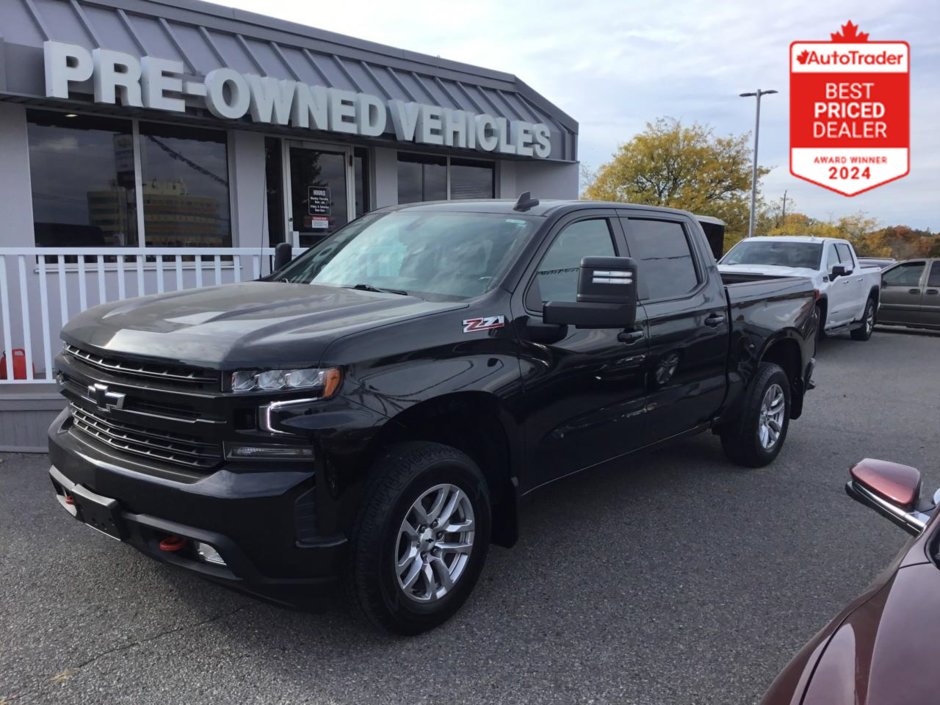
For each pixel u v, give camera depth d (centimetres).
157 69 869
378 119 1088
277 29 1065
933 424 792
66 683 314
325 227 1164
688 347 514
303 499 313
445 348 357
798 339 643
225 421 310
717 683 323
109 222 938
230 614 371
